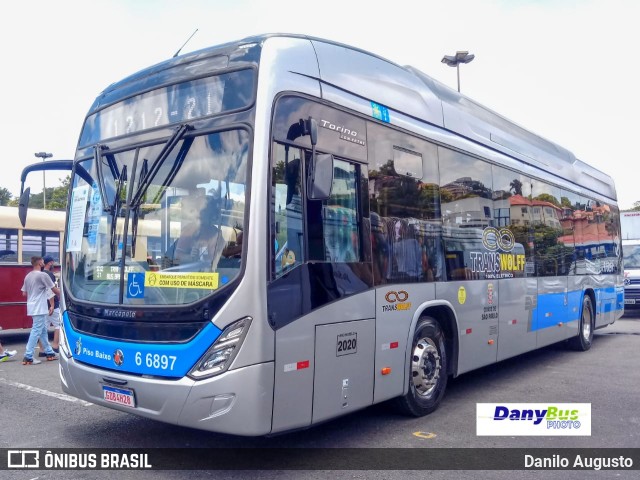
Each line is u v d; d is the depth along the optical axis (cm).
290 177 484
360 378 538
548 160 1040
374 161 584
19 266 1170
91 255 555
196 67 522
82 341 533
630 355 1119
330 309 505
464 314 716
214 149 485
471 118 797
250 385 438
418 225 642
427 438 586
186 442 571
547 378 888
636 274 1944
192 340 452
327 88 537
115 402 496
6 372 924
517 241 874
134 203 514
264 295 448
